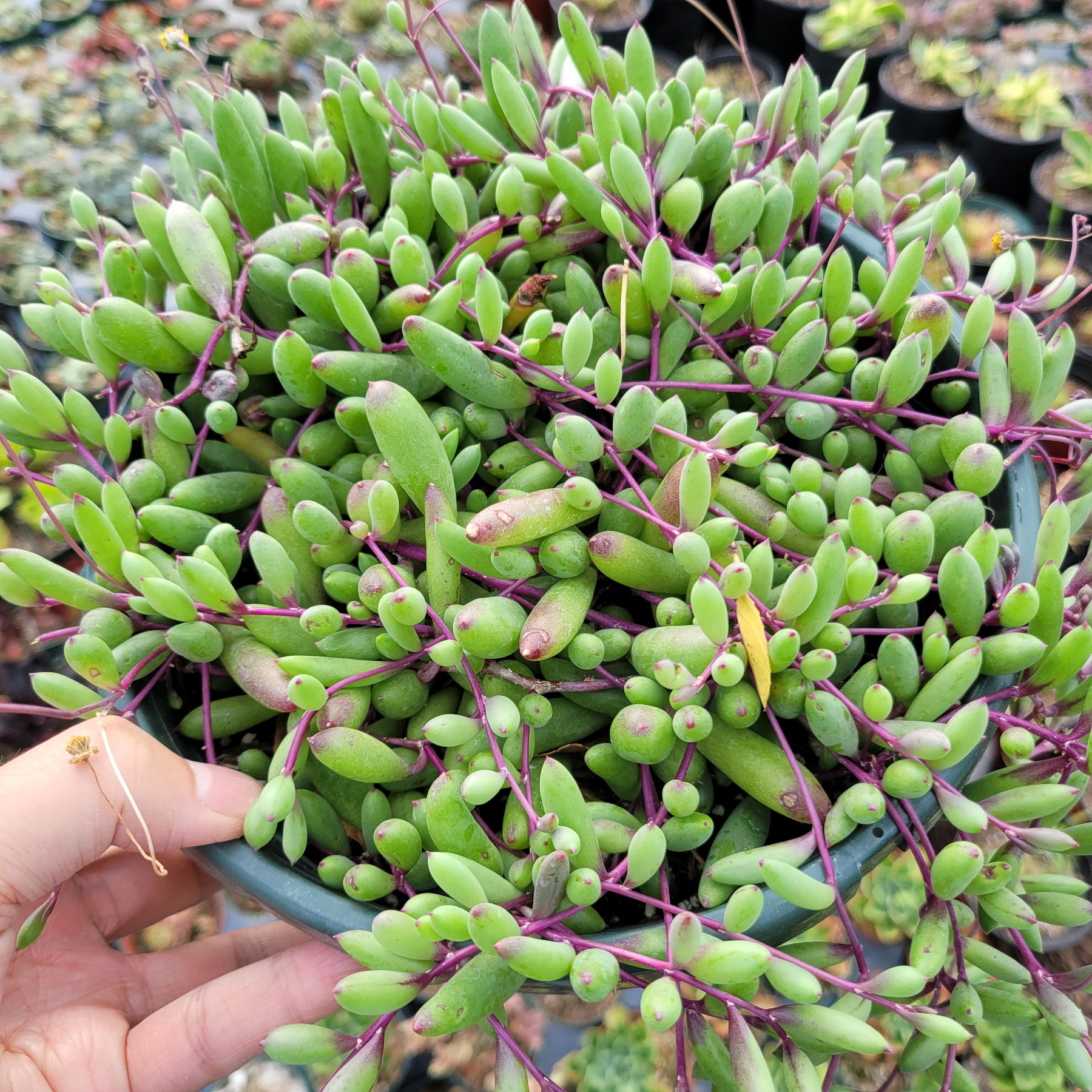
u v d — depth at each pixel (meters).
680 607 0.17
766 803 0.17
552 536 0.18
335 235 0.22
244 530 0.21
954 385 0.21
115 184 0.67
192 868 0.27
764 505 0.19
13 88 0.72
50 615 0.46
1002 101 0.55
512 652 0.17
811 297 0.22
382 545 0.19
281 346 0.19
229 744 0.21
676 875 0.19
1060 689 0.19
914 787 0.16
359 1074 0.15
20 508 0.50
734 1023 0.15
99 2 0.76
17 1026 0.21
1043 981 0.17
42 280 0.23
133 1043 0.21
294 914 0.17
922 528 0.17
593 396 0.19
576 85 0.26
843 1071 0.32
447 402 0.21
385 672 0.18
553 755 0.20
